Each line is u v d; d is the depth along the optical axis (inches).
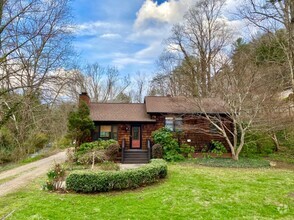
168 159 568.7
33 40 426.0
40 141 847.1
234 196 281.0
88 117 631.2
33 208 245.0
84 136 632.4
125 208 245.0
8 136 676.7
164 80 1158.3
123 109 750.5
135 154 625.0
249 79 507.5
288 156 580.4
